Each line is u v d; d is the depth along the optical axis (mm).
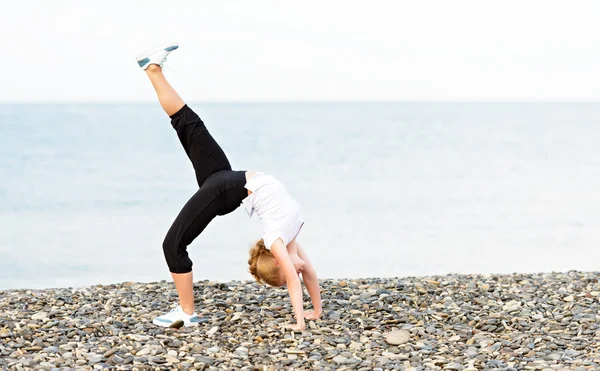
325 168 31625
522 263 13617
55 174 27172
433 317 6324
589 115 62219
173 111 5977
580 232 17000
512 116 60844
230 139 42625
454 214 20031
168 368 4949
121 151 34469
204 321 6152
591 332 5844
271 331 5836
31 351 5293
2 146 34719
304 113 62406
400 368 5016
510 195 23469
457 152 36938
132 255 15297
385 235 17172
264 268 5957
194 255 14273
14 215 19797
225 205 5926
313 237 17031
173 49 5934
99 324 5961
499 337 5801
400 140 42875
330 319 6258
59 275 13523
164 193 23406
